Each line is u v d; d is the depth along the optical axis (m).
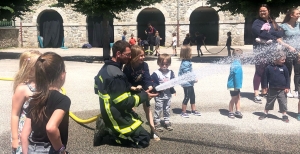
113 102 3.86
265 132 4.66
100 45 27.98
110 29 27.12
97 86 4.06
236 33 25.03
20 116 2.61
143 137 4.03
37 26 26.78
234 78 5.32
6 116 5.52
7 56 17.59
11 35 25.77
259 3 13.31
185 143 4.22
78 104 6.45
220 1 14.45
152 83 4.34
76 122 5.14
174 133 4.65
